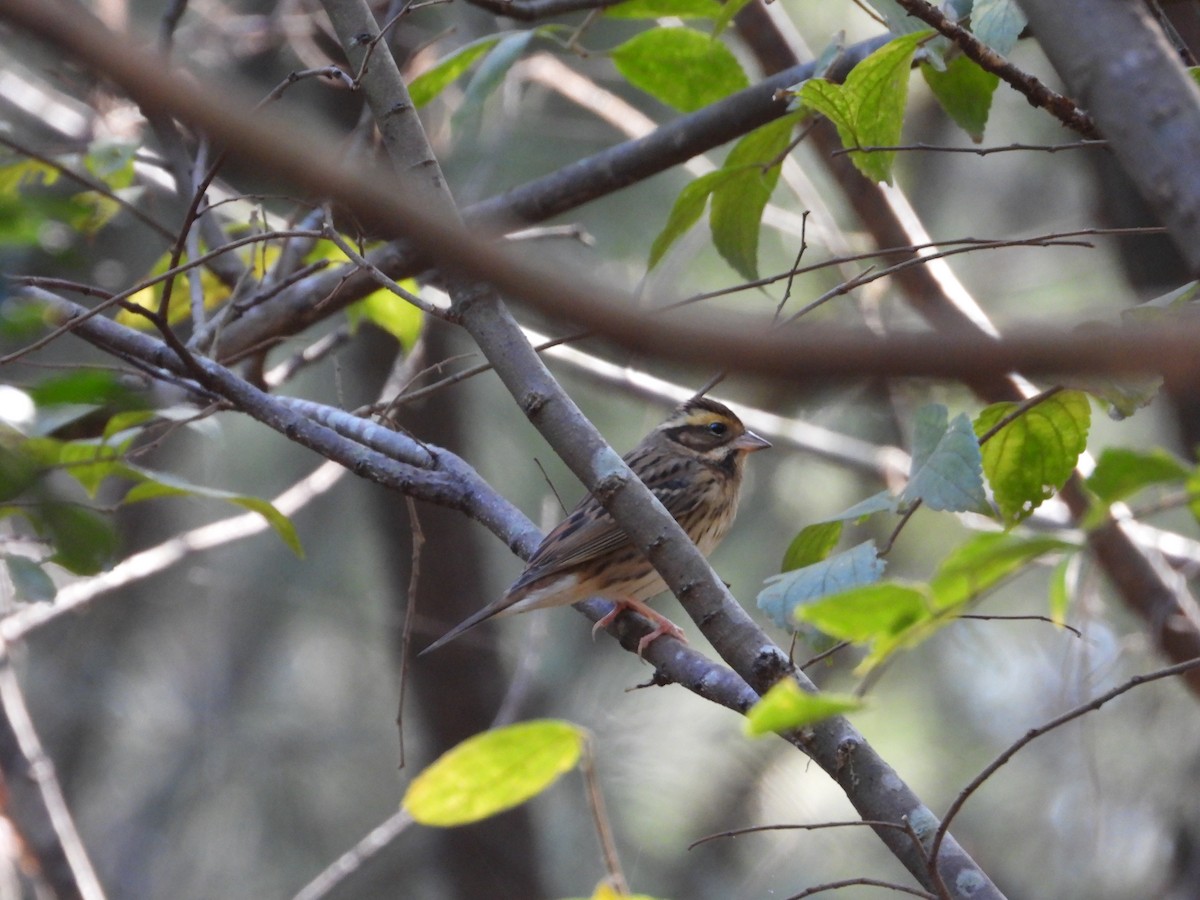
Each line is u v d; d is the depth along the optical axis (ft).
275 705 58.75
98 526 20.67
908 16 22.65
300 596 55.98
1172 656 34.37
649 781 49.88
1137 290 37.47
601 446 19.99
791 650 18.66
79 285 22.41
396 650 51.44
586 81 43.91
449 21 48.65
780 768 49.34
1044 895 45.93
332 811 57.26
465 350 51.49
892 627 13.17
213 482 57.36
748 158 27.12
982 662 48.78
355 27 21.50
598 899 16.47
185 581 57.52
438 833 51.67
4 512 23.09
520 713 51.26
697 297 22.66
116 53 8.98
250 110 9.58
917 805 17.97
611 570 31.30
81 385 18.76
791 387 10.20
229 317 29.01
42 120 38.60
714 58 31.14
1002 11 22.00
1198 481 12.64
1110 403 21.71
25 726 34.06
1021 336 9.12
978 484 18.35
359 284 31.91
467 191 40.01
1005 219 51.75
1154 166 13.11
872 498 20.79
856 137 21.98
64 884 33.30
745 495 54.03
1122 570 34.55
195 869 56.54
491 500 25.00
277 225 36.22
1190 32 26.43
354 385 53.67
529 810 50.93
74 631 58.39
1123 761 44.62
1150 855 44.16
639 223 48.73
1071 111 20.93
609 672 52.80
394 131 21.24
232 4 51.96
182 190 32.45
